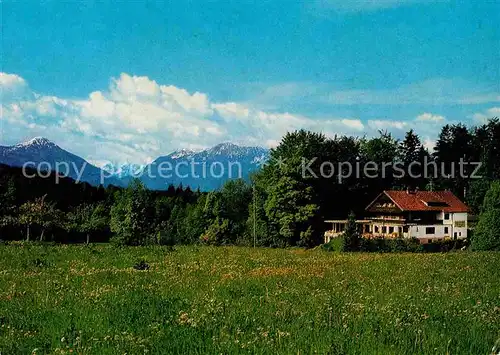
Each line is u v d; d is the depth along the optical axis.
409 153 140.38
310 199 88.44
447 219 97.94
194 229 84.62
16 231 81.50
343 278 28.80
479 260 42.91
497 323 14.42
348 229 67.44
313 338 12.36
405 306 17.52
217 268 34.75
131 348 11.48
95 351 11.34
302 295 20.88
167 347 11.56
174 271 31.98
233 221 93.62
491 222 67.94
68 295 20.03
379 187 119.62
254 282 26.00
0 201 88.75
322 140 108.56
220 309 16.45
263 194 95.31
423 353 11.13
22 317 15.21
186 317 14.92
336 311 16.14
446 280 27.75
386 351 11.11
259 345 11.65
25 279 26.50
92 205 106.12
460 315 15.90
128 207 74.25
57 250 49.31
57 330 13.44
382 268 35.66
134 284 24.50
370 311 16.25
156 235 79.62
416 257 47.97
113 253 47.59
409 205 96.25
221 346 11.56
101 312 15.84
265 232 87.69
